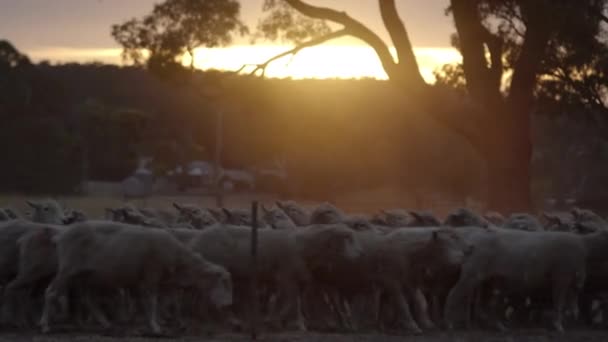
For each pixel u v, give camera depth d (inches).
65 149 6387.8
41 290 1720.0
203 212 2105.1
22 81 6909.5
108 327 1668.3
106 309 1732.3
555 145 7071.9
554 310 1791.3
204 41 3535.9
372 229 1865.2
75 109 7751.0
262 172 6446.9
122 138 7632.9
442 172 5767.7
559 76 4060.0
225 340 1571.1
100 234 1610.5
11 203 4409.5
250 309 1733.5
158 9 3545.8
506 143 3385.8
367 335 1685.5
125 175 7524.6
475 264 1774.1
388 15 3316.9
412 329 1732.3
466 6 3420.3
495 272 1774.1
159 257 1609.3
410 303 1788.9
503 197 3380.9
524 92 3395.7
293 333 1670.8
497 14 3683.6
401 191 5546.3
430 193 5585.6
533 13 3356.3
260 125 6894.7
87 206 4079.7
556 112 4352.9
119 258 1596.9
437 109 3366.1
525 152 3417.8
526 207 3395.7
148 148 7834.6
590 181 6501.0
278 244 1728.6
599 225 2135.8
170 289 1705.2
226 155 7332.7
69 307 1688.0
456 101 3408.0
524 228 2128.4
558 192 6422.2
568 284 1784.0
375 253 1755.7
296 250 1726.1
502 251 1779.0
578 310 1914.4
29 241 1667.1
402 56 3329.2
